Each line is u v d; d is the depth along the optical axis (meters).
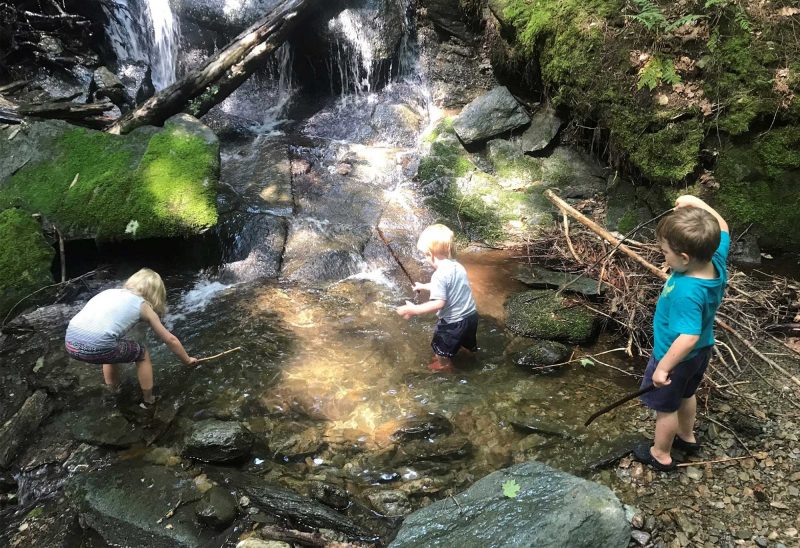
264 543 2.77
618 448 3.27
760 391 3.60
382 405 3.70
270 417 3.60
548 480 2.87
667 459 3.08
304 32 7.55
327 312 4.59
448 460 3.30
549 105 6.41
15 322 4.40
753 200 4.98
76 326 3.40
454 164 6.38
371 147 6.96
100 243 4.93
